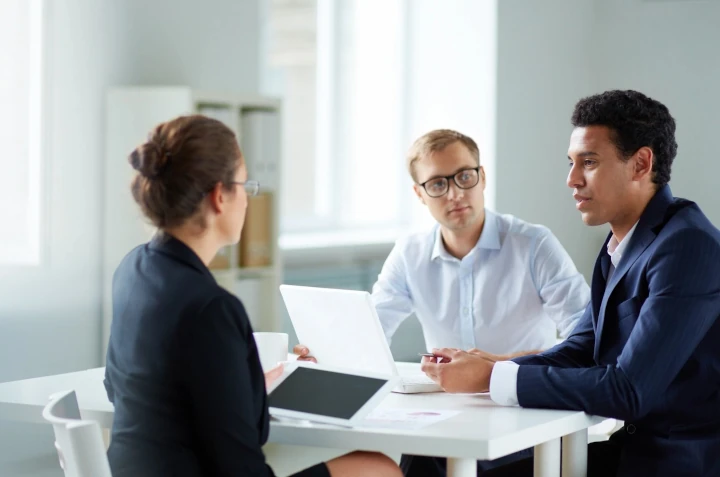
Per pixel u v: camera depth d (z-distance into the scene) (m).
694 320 3.23
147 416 2.79
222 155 2.91
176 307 2.76
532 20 9.80
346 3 9.53
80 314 6.51
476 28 9.50
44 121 6.27
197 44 7.29
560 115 10.26
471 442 2.87
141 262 2.94
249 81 7.75
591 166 3.49
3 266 6.08
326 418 3.06
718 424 3.36
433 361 3.62
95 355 6.62
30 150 6.30
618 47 10.51
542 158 10.08
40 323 6.27
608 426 4.23
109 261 6.61
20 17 6.29
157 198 2.88
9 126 6.30
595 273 3.68
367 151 9.80
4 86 6.27
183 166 2.87
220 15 7.46
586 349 3.80
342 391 3.16
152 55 6.95
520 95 9.71
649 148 3.45
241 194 2.99
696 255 3.28
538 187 10.05
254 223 6.86
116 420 2.91
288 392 3.22
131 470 2.80
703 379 3.35
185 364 2.72
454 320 4.69
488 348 4.67
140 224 6.50
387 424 3.09
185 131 2.90
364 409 3.06
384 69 9.86
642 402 3.20
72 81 6.42
